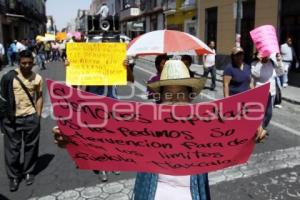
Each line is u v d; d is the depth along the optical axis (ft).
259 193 15.74
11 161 16.10
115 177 17.48
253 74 23.22
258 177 17.38
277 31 56.85
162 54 17.99
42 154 21.09
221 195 15.55
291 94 41.19
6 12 105.19
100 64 18.13
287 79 49.55
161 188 7.58
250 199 15.20
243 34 66.59
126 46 18.25
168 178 7.57
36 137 16.84
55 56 111.24
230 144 7.02
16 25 126.93
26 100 16.51
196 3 86.38
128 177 17.47
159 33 18.93
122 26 191.93
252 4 63.10
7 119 16.12
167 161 7.18
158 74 17.87
